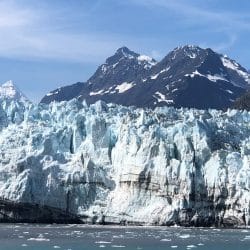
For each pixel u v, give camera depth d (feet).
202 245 520.01
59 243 525.34
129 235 590.14
